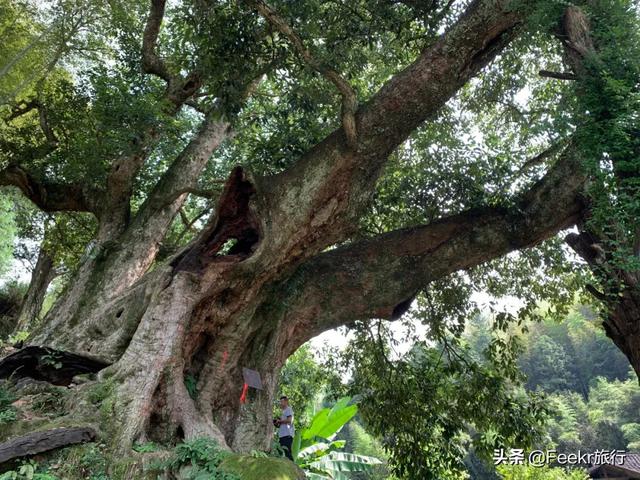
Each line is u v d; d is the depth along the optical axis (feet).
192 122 46.11
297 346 30.32
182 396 22.20
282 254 25.79
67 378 23.57
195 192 32.71
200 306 24.90
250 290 25.90
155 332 22.20
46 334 27.40
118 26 39.96
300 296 28.89
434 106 27.32
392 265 30.12
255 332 27.61
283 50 28.32
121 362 21.66
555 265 37.47
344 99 25.54
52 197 36.83
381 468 87.45
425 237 30.89
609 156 23.56
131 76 36.47
